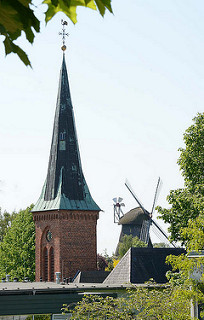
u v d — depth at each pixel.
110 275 47.28
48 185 62.50
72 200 61.28
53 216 61.03
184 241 33.06
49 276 61.66
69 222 60.69
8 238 81.56
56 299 33.62
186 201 32.78
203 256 18.95
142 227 88.25
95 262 61.47
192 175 33.78
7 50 3.04
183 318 19.66
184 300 19.89
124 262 46.91
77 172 62.19
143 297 22.38
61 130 62.56
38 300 33.22
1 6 2.95
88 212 61.38
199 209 30.48
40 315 33.62
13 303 32.78
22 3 2.96
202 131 33.38
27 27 3.01
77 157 62.53
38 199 63.78
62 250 60.19
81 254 60.91
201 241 19.02
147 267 45.97
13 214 114.06
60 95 63.16
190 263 18.77
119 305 22.86
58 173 61.88
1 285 40.34
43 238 62.47
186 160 33.59
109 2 3.01
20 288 34.44
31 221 81.81
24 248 80.19
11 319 33.03
